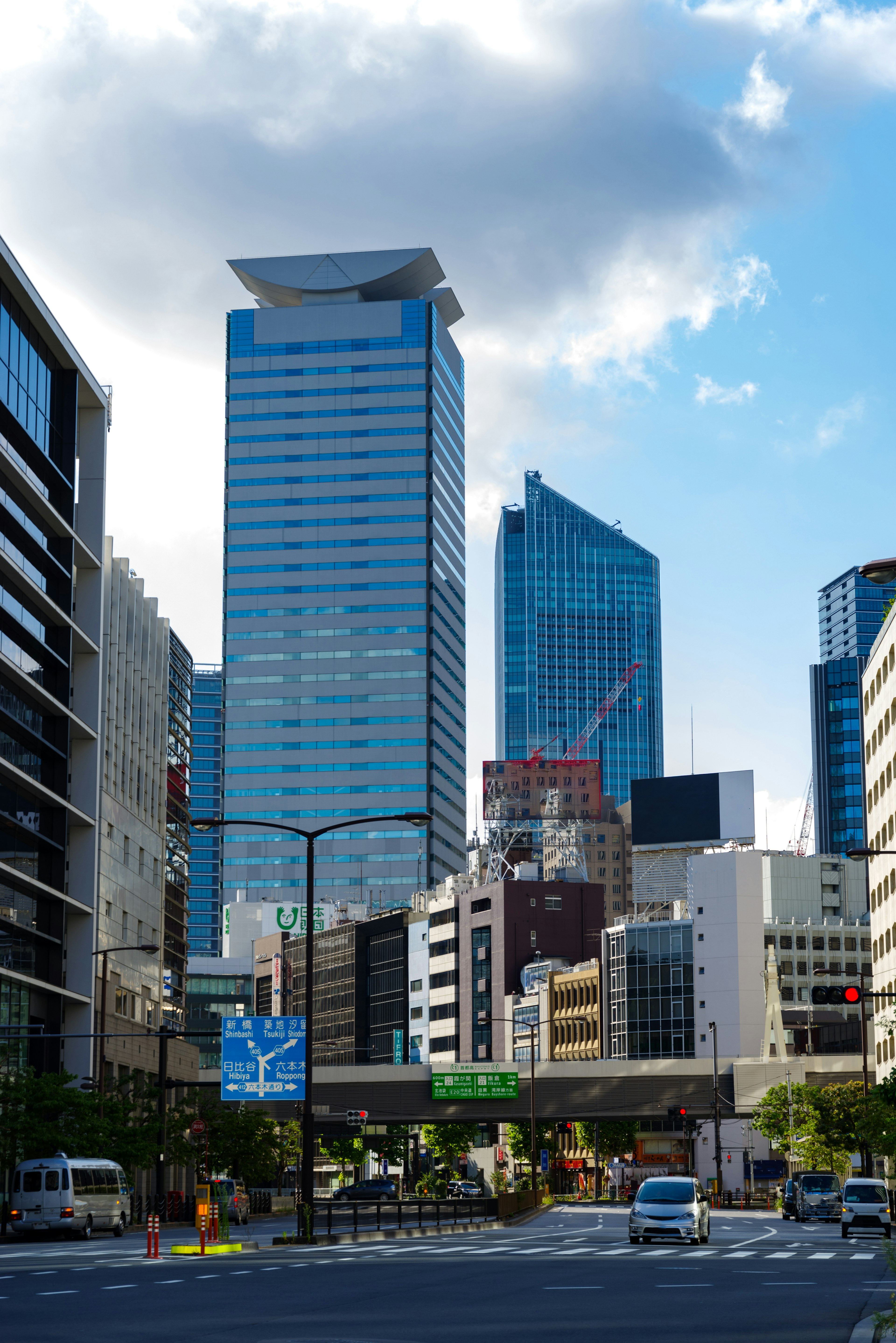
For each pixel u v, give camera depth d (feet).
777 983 504.43
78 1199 203.21
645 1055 595.06
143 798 412.57
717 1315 78.84
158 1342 63.98
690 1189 169.48
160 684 437.99
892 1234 203.82
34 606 326.85
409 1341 64.13
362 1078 423.64
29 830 314.55
